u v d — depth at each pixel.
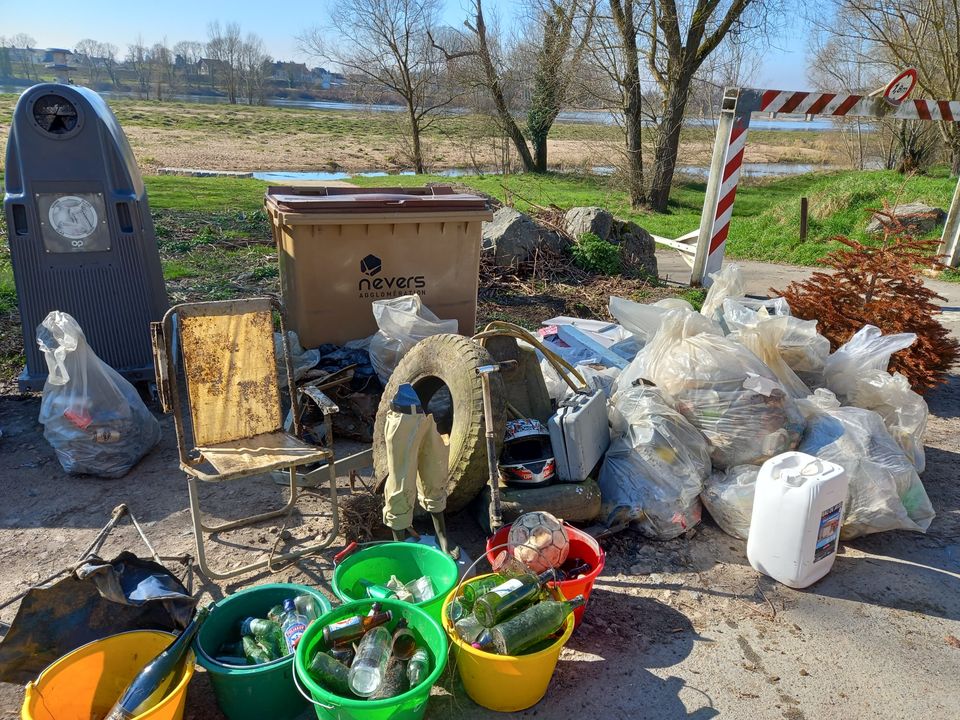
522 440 4.00
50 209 4.95
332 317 5.75
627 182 22.11
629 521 4.00
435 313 6.09
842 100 8.96
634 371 4.76
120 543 3.80
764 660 3.11
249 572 3.60
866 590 3.62
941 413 5.95
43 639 2.73
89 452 4.34
